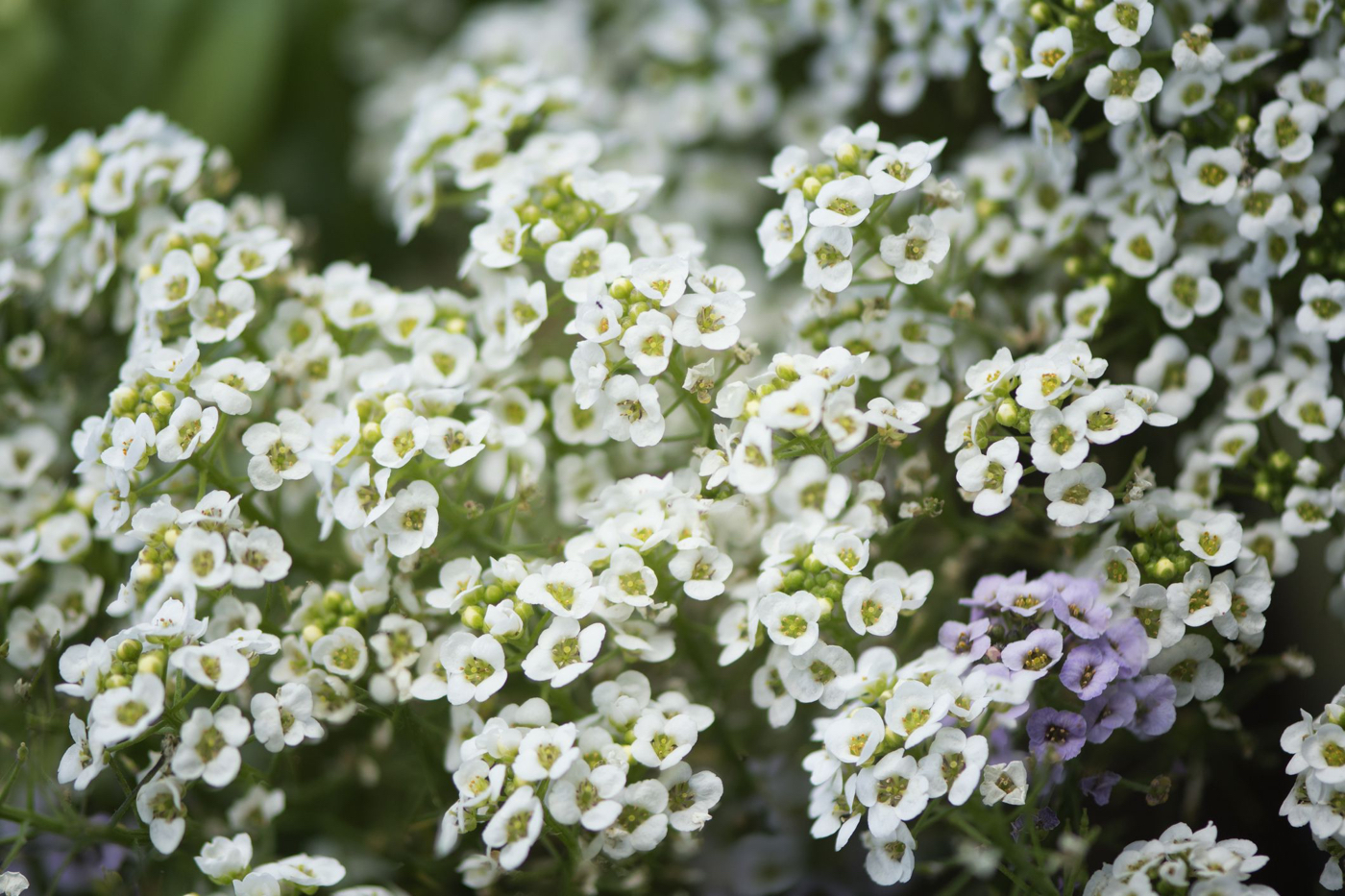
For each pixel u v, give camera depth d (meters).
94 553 0.34
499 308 0.33
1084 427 0.31
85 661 0.32
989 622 0.32
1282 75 0.34
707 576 0.32
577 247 0.33
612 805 0.31
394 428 0.32
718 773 0.33
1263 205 0.33
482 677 0.32
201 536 0.32
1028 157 0.35
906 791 0.31
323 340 0.33
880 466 0.34
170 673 0.32
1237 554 0.32
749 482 0.31
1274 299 0.34
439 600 0.32
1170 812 0.33
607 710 0.32
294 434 0.32
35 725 0.33
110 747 0.31
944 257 0.33
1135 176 0.34
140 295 0.33
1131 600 0.32
